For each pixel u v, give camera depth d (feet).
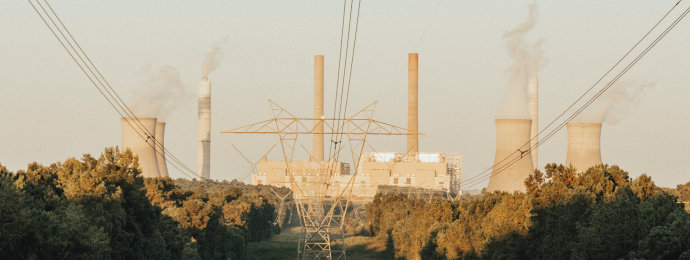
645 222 193.36
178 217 368.07
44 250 184.03
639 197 231.30
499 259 257.75
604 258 197.67
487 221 302.04
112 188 243.40
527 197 259.19
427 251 354.74
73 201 223.71
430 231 362.74
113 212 230.48
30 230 176.76
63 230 190.08
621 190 230.27
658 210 195.93
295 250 542.98
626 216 196.95
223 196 635.66
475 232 305.32
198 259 323.57
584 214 225.76
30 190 222.48
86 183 228.02
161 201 447.42
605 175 251.60
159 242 262.26
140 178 267.80
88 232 200.64
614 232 196.65
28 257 176.86
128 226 250.16
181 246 296.92
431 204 402.72
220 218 410.31
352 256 506.07
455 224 317.83
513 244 255.50
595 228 201.16
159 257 261.85
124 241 234.17
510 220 260.83
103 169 256.73
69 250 192.13
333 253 527.81
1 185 182.80
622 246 195.72
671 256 179.32
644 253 181.68
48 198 219.00
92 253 199.00
